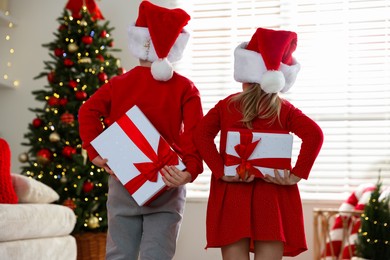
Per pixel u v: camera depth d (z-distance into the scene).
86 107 2.58
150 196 2.42
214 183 2.55
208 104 5.13
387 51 4.84
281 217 2.46
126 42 5.29
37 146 4.60
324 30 4.94
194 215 5.00
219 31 5.15
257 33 2.58
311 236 4.76
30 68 5.47
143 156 2.44
